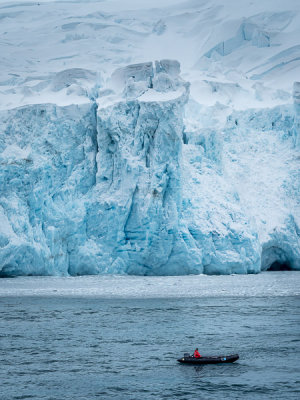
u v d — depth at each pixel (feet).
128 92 391.86
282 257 421.18
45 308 238.89
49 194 366.02
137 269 374.02
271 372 143.23
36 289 297.74
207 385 134.10
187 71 547.49
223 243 382.42
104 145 387.14
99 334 186.09
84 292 287.89
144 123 377.09
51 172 370.94
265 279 351.87
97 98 415.03
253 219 413.59
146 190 373.40
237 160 444.96
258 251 393.09
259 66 654.53
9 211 346.95
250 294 282.15
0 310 233.55
